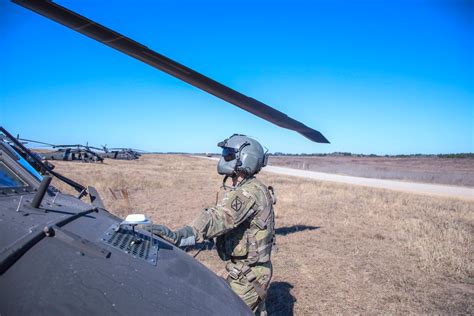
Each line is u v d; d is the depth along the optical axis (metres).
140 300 1.46
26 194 2.21
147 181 17.44
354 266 6.27
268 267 2.82
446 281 5.76
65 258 1.49
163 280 1.69
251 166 2.80
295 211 11.34
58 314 1.23
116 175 19.61
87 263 1.51
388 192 19.28
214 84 1.53
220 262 5.88
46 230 1.58
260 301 2.78
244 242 2.70
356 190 19.39
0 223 1.57
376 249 7.33
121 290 1.45
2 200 1.92
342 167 53.53
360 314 4.58
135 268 1.65
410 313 4.67
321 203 13.52
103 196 11.96
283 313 4.48
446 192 22.02
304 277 5.68
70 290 1.34
